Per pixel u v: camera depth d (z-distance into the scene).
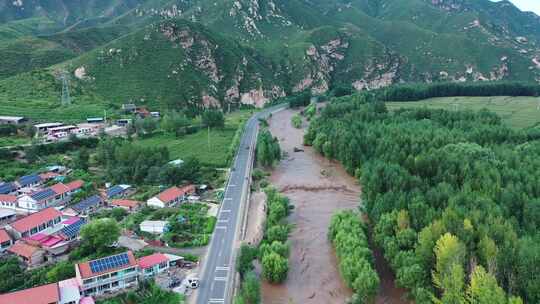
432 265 82.44
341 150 170.38
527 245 75.12
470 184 111.62
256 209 128.25
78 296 76.06
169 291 82.25
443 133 165.50
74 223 106.19
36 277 84.12
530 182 109.56
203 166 168.50
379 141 163.38
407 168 131.50
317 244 108.12
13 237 100.38
